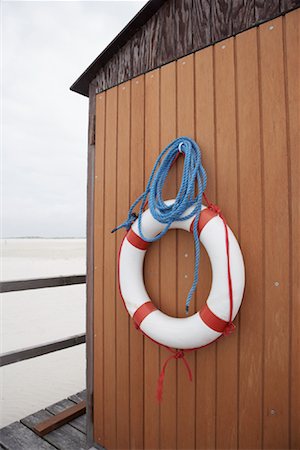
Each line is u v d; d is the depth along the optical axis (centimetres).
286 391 110
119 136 164
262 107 117
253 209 119
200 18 136
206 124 132
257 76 119
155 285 147
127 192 158
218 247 116
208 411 130
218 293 116
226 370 125
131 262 142
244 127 121
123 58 165
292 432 109
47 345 196
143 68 155
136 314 136
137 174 155
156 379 146
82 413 205
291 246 110
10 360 177
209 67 132
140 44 158
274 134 114
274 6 114
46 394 358
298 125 109
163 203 131
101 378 168
